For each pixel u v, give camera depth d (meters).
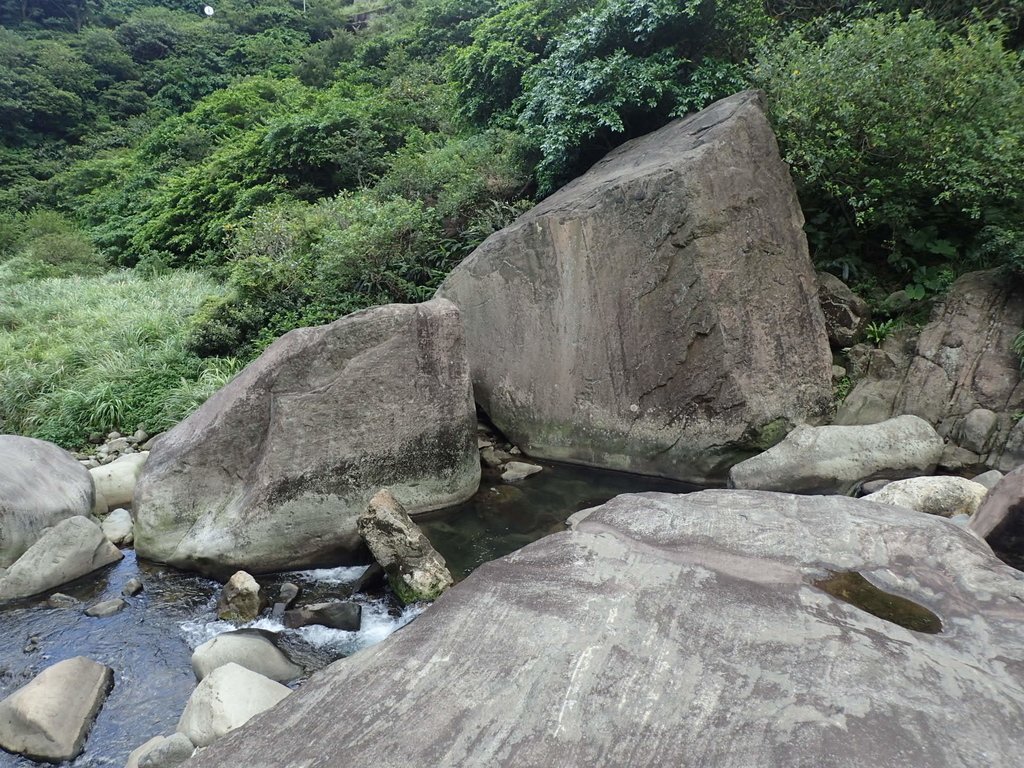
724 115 5.71
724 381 5.00
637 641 2.01
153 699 3.32
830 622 2.03
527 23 9.87
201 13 33.94
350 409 4.84
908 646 1.92
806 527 2.52
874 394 5.31
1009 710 1.67
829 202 6.45
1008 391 4.81
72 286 11.77
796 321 5.40
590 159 7.80
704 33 7.05
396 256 8.00
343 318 4.99
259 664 3.42
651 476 5.41
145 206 16.61
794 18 7.82
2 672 3.55
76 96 25.00
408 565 4.10
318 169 12.30
